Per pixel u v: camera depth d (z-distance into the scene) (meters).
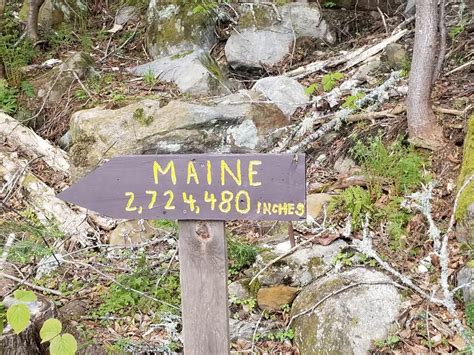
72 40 4.05
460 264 1.74
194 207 1.12
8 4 4.29
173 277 1.93
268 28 3.40
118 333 1.72
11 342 1.38
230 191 1.10
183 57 3.31
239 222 2.29
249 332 1.73
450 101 2.41
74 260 2.11
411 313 1.61
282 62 3.39
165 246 2.19
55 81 3.33
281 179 1.07
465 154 2.04
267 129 2.76
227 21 3.69
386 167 2.16
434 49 2.16
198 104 2.76
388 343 1.54
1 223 2.27
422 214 1.95
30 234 2.23
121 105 2.97
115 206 1.14
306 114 2.84
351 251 1.86
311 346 1.61
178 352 1.65
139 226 2.30
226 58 3.47
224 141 2.72
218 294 1.16
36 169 2.75
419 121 2.22
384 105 2.57
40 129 3.19
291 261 1.86
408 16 3.32
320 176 2.40
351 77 2.94
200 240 1.15
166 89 3.16
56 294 1.92
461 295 1.65
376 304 1.62
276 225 2.18
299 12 3.39
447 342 1.53
